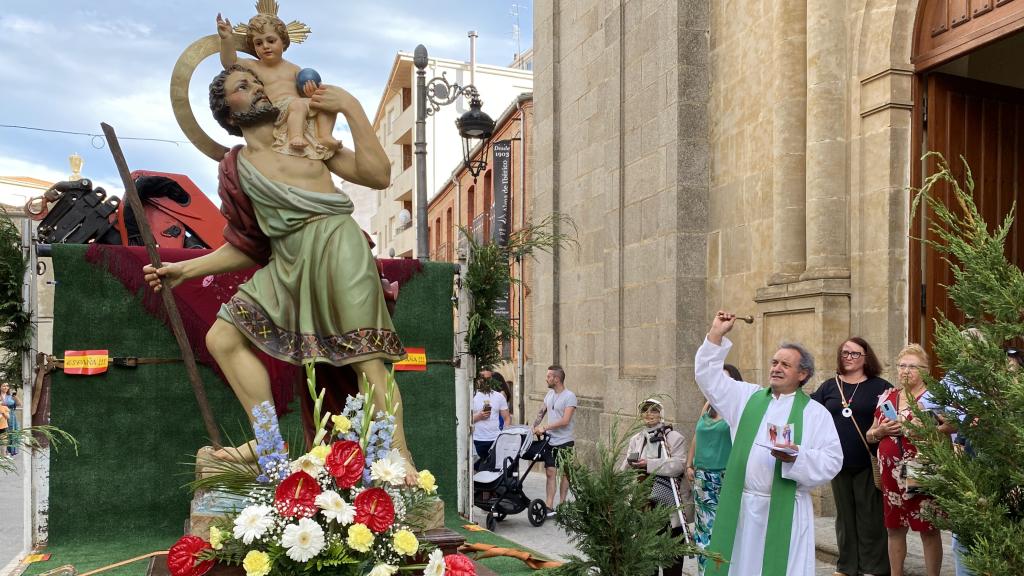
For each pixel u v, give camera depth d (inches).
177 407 249.6
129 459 244.2
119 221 263.1
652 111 449.4
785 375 177.2
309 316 175.8
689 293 416.2
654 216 443.2
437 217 1259.8
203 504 174.9
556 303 587.2
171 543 235.6
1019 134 335.3
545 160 604.1
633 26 469.4
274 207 176.9
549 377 391.2
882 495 233.0
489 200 934.4
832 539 281.7
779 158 355.6
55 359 238.1
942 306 314.5
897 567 220.2
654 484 220.8
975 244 102.0
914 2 314.2
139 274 245.1
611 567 125.3
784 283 349.4
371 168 182.1
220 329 180.2
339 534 114.6
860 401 236.1
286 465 120.7
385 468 118.5
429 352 286.0
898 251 313.3
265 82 183.5
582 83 551.8
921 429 103.6
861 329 323.0
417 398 282.5
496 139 901.2
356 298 174.7
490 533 249.0
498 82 1390.3
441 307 288.8
